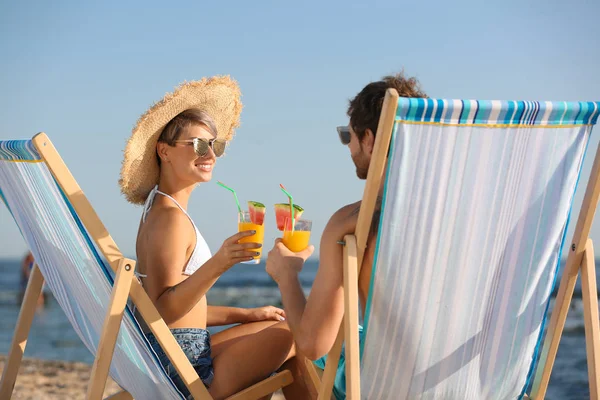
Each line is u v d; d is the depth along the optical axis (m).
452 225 2.02
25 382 7.34
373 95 2.11
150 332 2.79
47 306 31.00
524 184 2.06
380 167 1.91
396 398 2.25
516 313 2.23
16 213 2.84
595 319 2.24
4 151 2.46
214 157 3.09
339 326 2.17
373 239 2.09
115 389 7.03
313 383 2.60
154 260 2.77
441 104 1.85
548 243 2.17
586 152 2.12
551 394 14.28
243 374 2.70
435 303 2.11
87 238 2.32
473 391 2.29
